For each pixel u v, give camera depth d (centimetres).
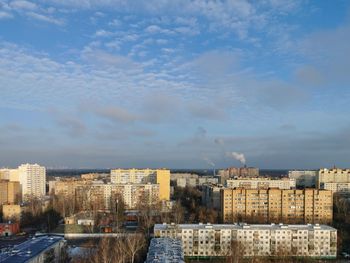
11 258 17175
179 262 15325
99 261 18238
